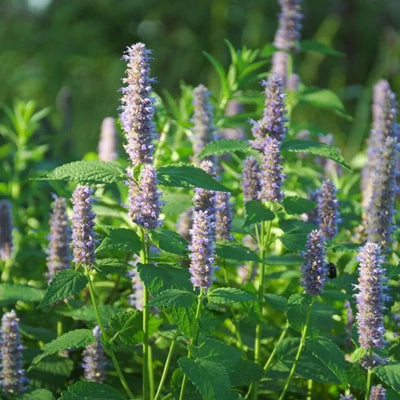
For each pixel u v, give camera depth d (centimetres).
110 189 970
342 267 742
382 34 2636
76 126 2177
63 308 743
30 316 778
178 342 686
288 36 936
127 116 558
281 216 707
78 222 563
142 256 571
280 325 792
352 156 1705
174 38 2742
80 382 577
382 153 668
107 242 554
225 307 726
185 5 2808
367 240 682
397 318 647
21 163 1046
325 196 672
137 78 556
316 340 587
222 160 903
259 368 616
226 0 2739
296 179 905
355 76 2708
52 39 2770
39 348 749
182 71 2669
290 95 918
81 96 2534
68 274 569
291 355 652
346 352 691
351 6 2764
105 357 706
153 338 704
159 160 836
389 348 632
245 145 626
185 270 566
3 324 625
